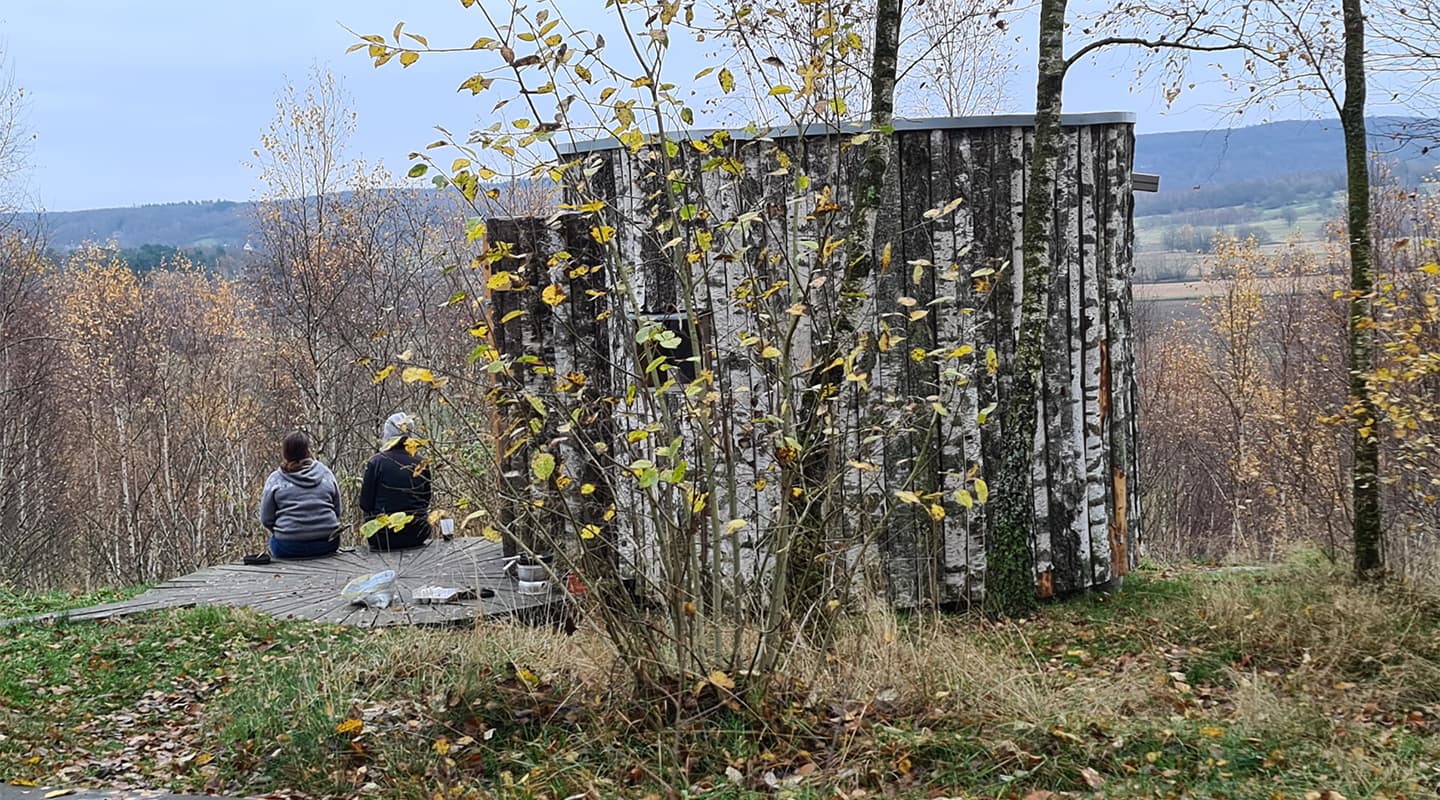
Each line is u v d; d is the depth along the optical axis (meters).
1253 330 29.72
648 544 7.28
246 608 8.08
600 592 5.87
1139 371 36.16
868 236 7.64
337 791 5.05
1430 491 10.15
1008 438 8.56
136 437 30.30
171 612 8.08
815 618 6.28
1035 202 8.41
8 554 25.89
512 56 4.88
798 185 6.00
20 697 6.34
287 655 7.00
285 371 29.48
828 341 6.49
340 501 10.31
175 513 28.23
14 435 26.89
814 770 5.02
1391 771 4.98
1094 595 9.31
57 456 30.42
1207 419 33.59
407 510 10.05
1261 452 23.55
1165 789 4.80
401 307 16.14
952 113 17.00
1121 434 9.56
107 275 33.34
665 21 5.20
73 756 5.60
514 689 5.80
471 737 5.42
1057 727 5.33
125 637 7.54
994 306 8.88
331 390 24.28
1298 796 4.71
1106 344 9.42
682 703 5.48
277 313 26.64
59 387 31.11
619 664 5.75
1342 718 5.93
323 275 24.98
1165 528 31.38
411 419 5.45
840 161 6.84
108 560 27.08
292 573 9.39
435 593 8.27
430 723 5.57
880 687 5.75
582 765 5.11
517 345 8.42
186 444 30.55
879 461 8.62
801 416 6.51
